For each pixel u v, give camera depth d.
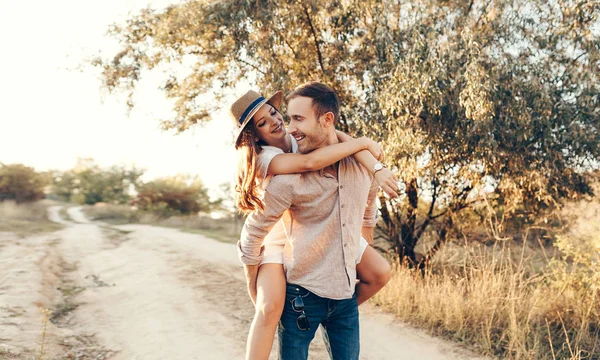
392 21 6.68
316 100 1.95
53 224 19.64
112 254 11.18
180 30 7.23
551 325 4.88
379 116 6.33
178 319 5.78
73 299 6.67
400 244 7.73
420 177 7.04
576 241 5.58
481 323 4.87
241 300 6.74
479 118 5.60
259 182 1.95
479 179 6.65
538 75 5.89
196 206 35.03
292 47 7.12
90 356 4.52
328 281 1.99
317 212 1.95
